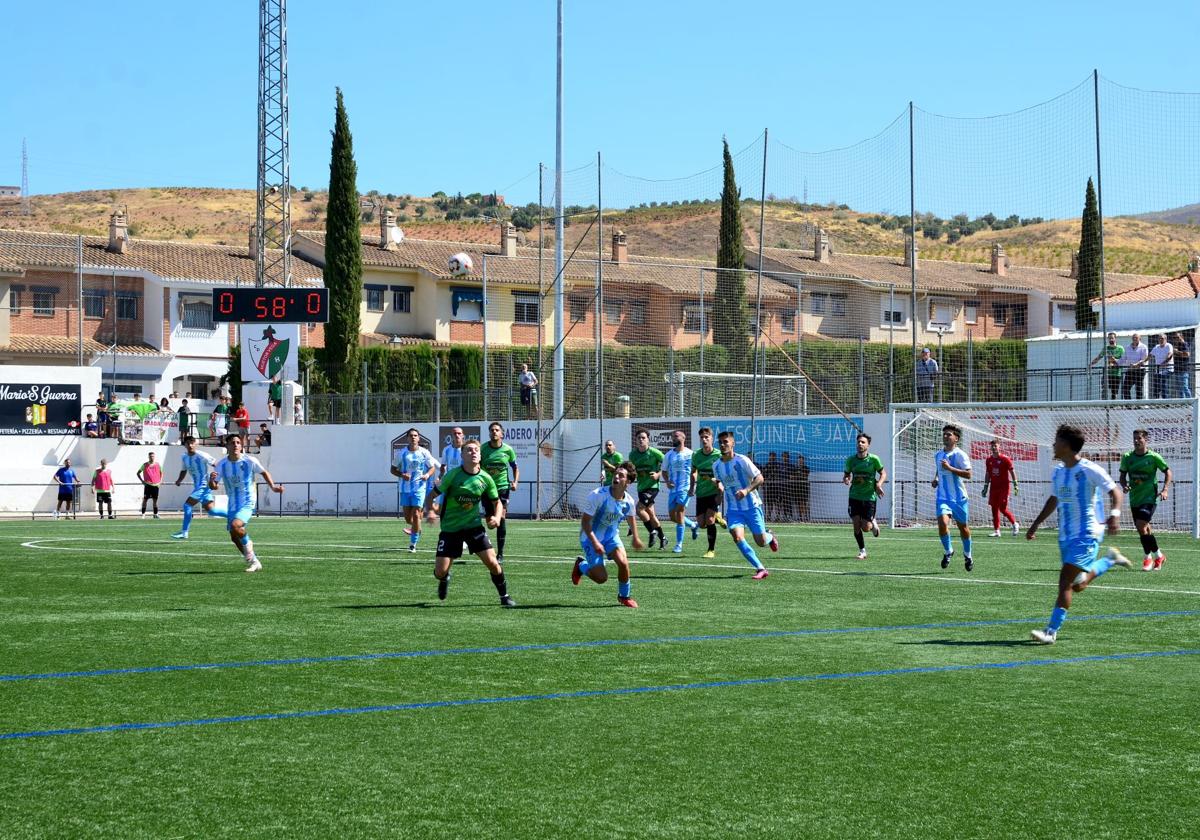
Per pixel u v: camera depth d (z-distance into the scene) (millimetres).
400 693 9172
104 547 24766
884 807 6367
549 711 8570
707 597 15430
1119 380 31500
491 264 62312
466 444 14203
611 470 24438
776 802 6445
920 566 20031
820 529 31078
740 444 35750
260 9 47719
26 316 58031
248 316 45094
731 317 45156
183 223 152750
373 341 61125
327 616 13484
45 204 160625
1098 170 29188
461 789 6664
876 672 10055
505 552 22938
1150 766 7152
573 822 6102
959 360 44562
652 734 7902
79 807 6316
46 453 43906
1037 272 66562
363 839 5848
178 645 11398
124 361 59000
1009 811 6301
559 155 37000
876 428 33375
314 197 167625
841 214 119938
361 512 42875
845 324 57750
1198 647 11398
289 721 8250
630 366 42438
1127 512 30859
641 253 111188
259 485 44312
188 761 7223
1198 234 100438
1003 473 27938
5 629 12469
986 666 10336
